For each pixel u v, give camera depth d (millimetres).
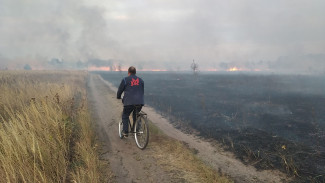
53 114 5590
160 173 3912
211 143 5754
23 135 3846
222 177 3777
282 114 9156
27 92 9617
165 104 11961
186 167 4137
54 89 10281
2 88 10016
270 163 4449
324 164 4344
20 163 3164
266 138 6074
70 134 5125
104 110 9914
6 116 6062
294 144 5523
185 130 7023
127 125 5406
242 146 5473
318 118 8320
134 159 4520
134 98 5020
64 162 3721
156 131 6387
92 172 3422
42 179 2943
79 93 14523
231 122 7953
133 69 5320
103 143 5477
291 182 3723
